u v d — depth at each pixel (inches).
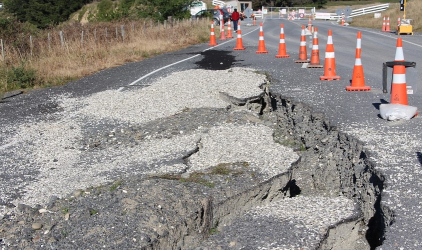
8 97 457.1
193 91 409.1
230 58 636.7
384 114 288.2
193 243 170.2
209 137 280.5
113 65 638.5
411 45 759.1
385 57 594.6
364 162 228.8
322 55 625.9
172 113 347.9
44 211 190.9
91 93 444.1
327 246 163.9
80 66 605.9
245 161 235.1
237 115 324.8
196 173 222.1
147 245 156.6
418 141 244.4
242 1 2632.9
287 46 781.3
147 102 384.2
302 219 173.2
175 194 191.3
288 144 315.0
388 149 235.0
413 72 312.3
